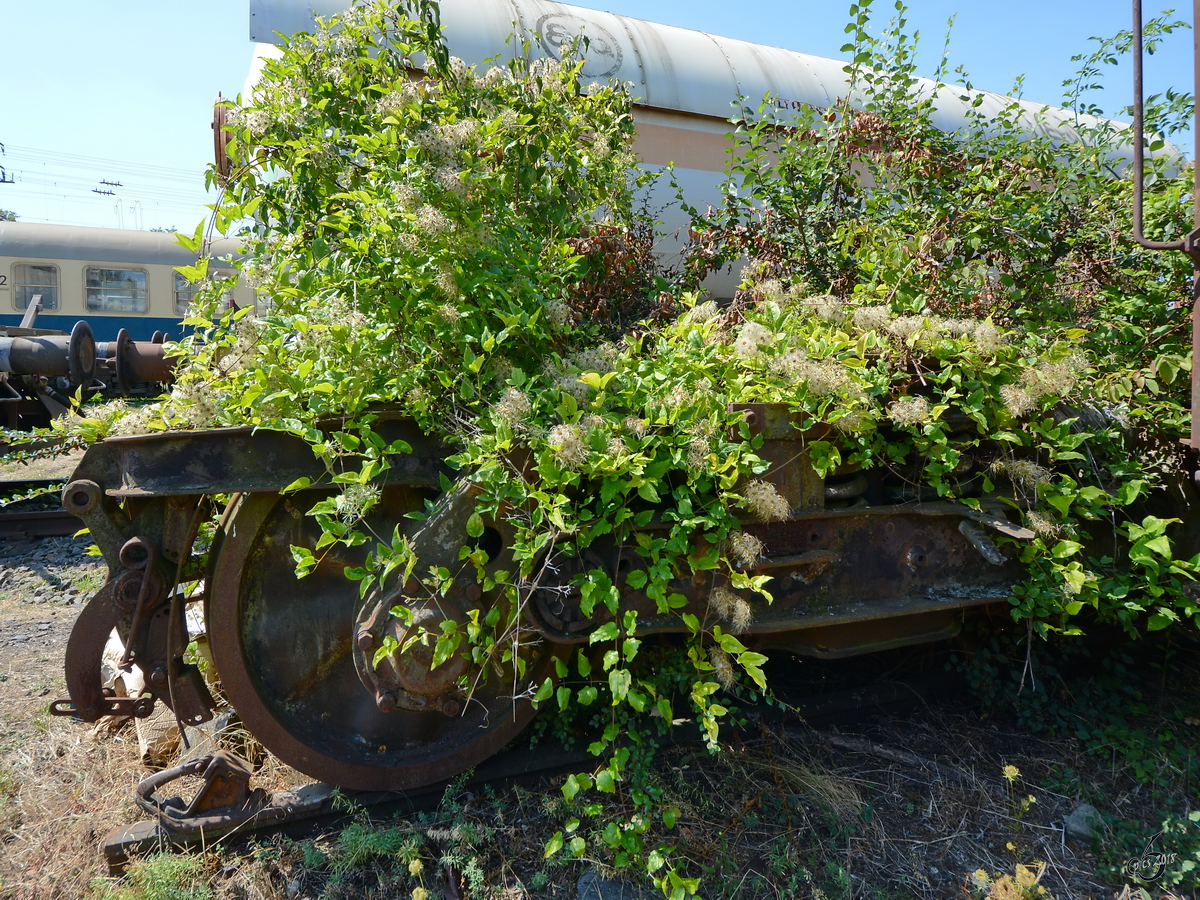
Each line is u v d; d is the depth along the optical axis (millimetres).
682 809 2398
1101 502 2488
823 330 2605
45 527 5797
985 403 2512
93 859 2230
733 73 5352
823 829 2406
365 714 2402
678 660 2564
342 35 3029
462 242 2410
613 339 3414
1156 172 3967
